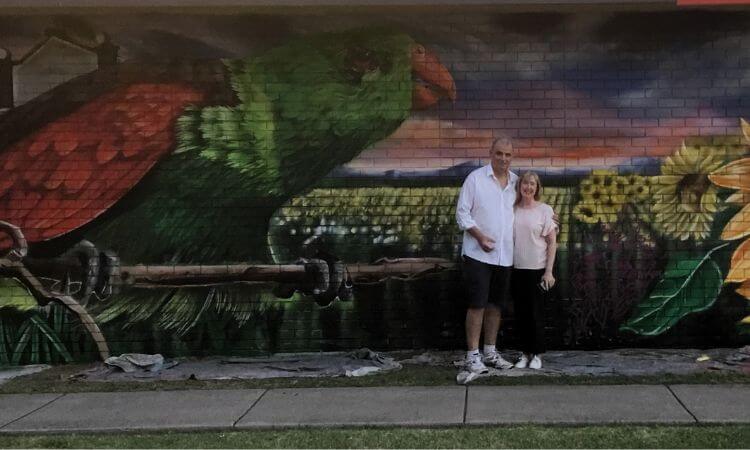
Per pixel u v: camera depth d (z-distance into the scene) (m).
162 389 5.88
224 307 6.73
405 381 5.93
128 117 6.71
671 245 6.65
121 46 6.67
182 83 6.70
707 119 6.65
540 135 6.65
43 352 6.68
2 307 6.66
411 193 6.69
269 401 5.49
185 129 6.71
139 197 6.71
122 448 4.60
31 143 6.68
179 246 6.72
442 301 6.71
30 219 6.68
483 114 6.66
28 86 6.67
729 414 4.95
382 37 6.68
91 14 6.61
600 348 6.68
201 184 6.72
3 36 6.65
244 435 4.81
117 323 6.72
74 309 6.70
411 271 6.71
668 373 5.96
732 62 6.64
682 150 6.65
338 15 6.66
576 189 6.66
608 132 6.66
